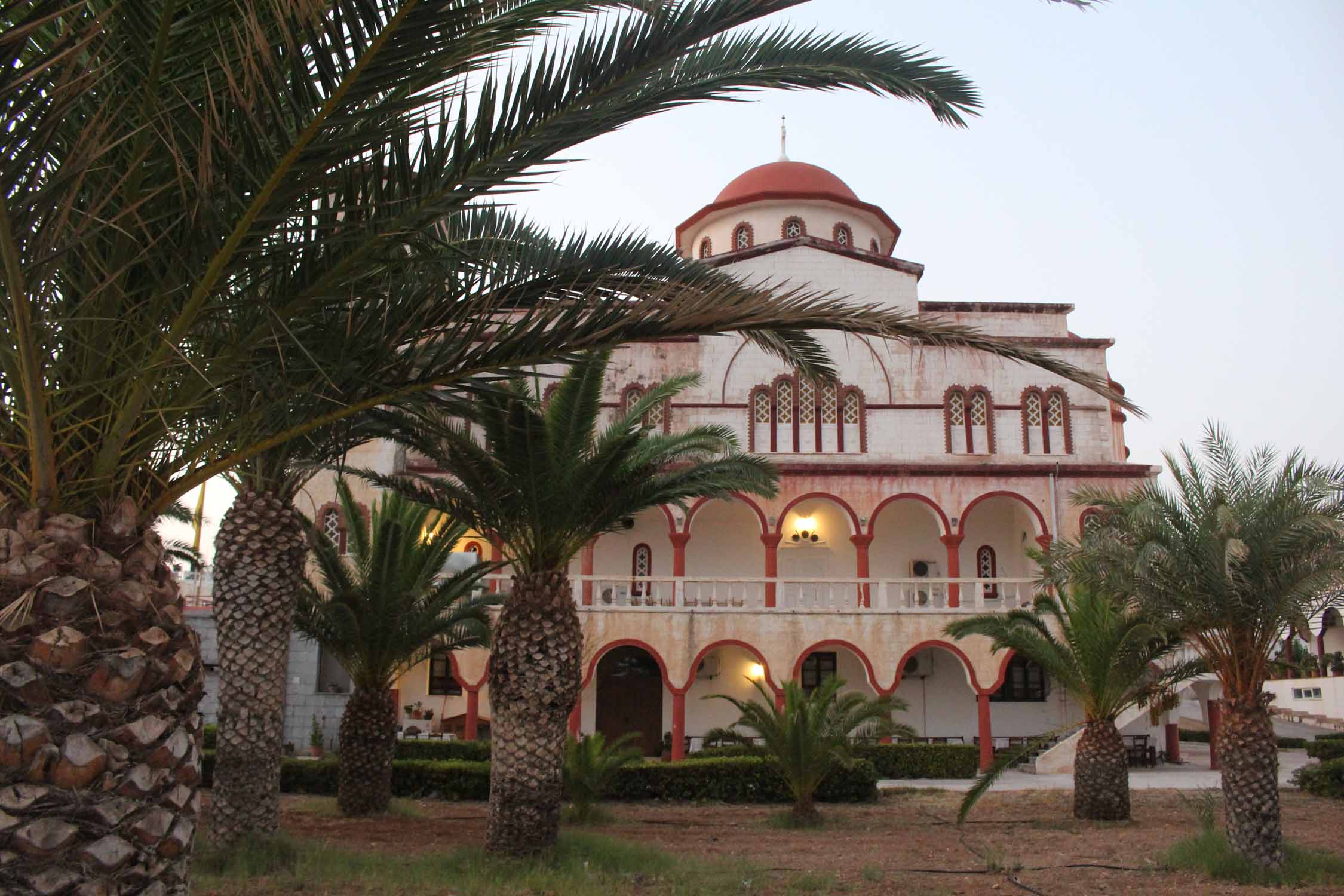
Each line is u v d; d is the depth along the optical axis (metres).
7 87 4.72
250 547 15.20
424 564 20.11
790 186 42.84
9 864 5.34
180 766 6.06
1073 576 16.80
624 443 15.03
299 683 30.77
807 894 13.43
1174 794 24.75
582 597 32.28
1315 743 28.64
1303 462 15.17
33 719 5.46
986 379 36.00
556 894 12.71
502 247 9.15
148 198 5.39
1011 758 18.73
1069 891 13.77
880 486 34.28
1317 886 13.99
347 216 6.08
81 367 5.86
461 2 5.64
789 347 9.29
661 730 35.31
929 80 7.29
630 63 6.27
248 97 5.35
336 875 13.02
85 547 5.79
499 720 15.21
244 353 6.14
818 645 32.06
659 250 10.74
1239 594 15.04
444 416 13.30
